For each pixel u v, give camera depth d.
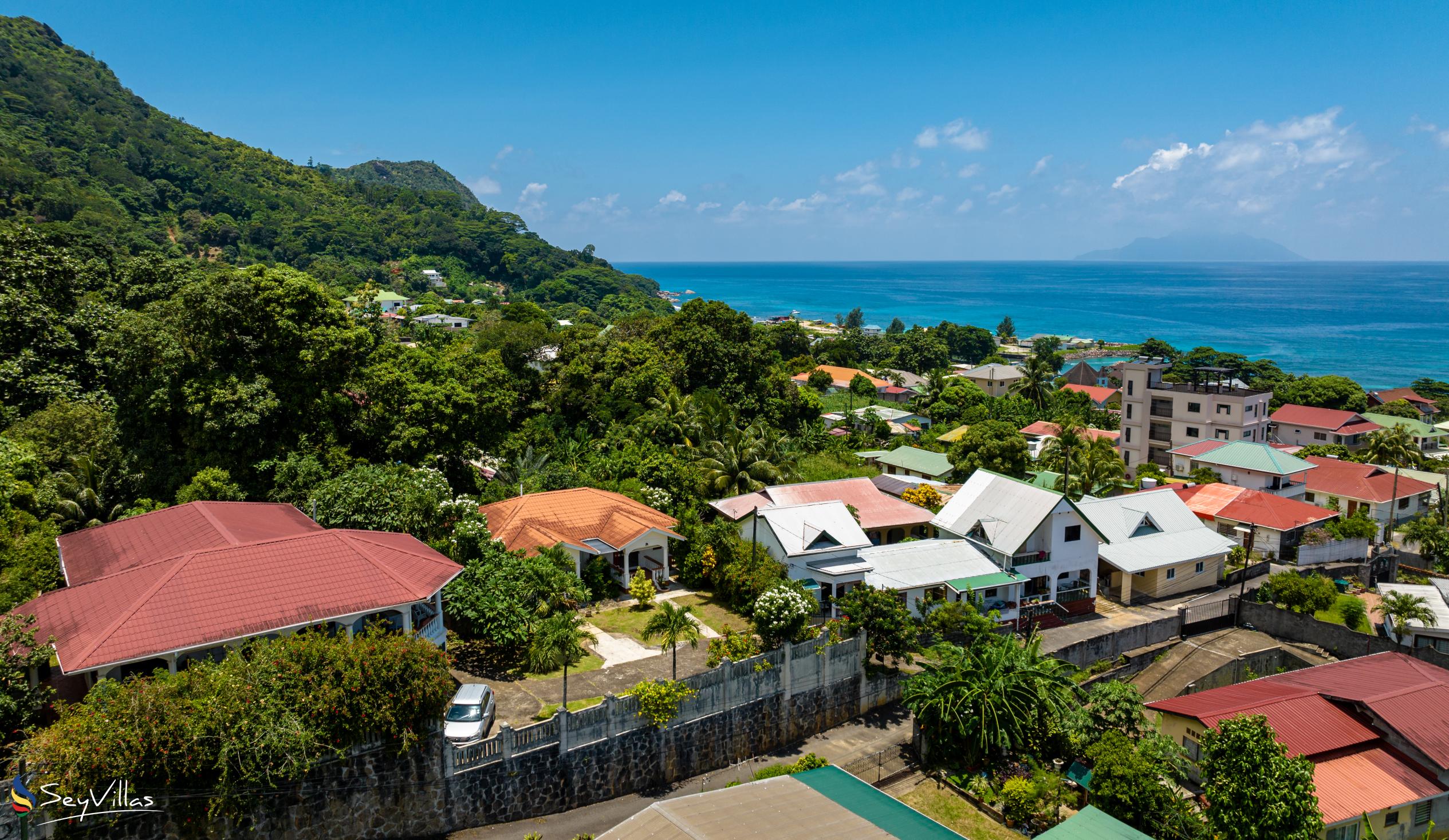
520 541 42.59
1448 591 49.72
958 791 30.88
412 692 23.95
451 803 25.28
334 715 23.11
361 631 28.86
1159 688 40.72
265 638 26.39
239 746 21.48
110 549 31.97
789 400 83.88
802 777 25.61
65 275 51.59
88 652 24.08
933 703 32.19
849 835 21.14
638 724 29.14
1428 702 31.89
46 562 33.50
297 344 46.53
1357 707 31.97
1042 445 79.56
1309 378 111.94
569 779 27.55
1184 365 117.56
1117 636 43.06
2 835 19.25
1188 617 46.25
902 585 42.38
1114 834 25.11
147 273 61.28
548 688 31.94
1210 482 70.38
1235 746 25.94
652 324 89.88
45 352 47.75
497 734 26.03
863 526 51.00
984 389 130.25
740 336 86.25
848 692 36.00
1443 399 117.00
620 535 43.34
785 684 33.66
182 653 25.61
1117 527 52.22
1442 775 29.56
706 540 45.25
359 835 23.83
